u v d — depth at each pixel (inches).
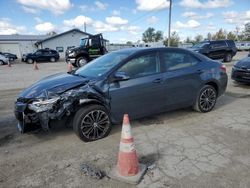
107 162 131.6
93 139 159.2
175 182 111.6
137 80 169.3
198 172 119.3
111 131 175.0
